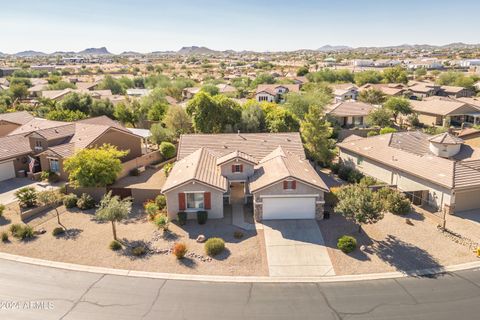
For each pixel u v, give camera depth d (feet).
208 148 125.18
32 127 157.58
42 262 77.25
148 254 80.38
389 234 88.07
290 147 126.41
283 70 582.35
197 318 59.72
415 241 84.64
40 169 136.05
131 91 337.72
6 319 59.52
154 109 212.02
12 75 499.92
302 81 401.90
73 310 61.82
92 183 106.93
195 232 90.27
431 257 77.92
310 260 77.30
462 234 87.45
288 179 93.04
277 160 107.14
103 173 107.55
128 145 148.15
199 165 102.94
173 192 95.20
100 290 67.56
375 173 126.21
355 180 122.72
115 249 82.28
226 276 72.08
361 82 400.26
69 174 116.88
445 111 211.41
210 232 90.12
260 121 168.76
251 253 80.23
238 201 107.96
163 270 74.28
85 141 133.59
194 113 167.22
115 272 73.67
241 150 124.57
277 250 81.46
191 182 93.66
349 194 87.92
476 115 209.97
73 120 191.01
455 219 95.20
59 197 102.83
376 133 183.93
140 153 154.40
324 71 426.92
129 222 96.58
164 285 69.21
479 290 66.39
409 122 221.25
